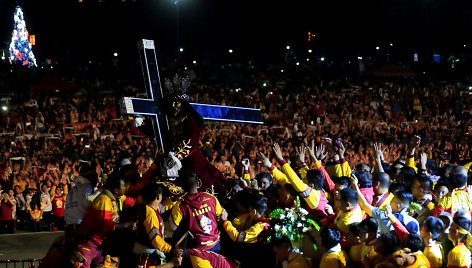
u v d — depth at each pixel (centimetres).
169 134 1043
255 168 2064
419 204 1070
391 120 3897
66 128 3575
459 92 4775
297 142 3042
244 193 1035
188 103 1048
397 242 834
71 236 967
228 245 1034
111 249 966
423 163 1259
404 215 960
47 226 2123
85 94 4716
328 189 1131
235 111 1119
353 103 4216
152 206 951
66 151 2894
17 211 2088
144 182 1017
